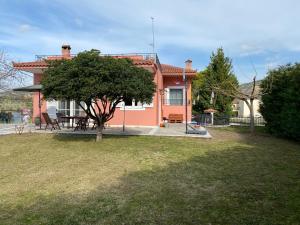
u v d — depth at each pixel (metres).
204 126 22.08
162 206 5.39
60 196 6.00
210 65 31.34
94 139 13.45
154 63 17.53
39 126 18.67
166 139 13.58
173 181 6.98
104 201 5.68
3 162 9.16
